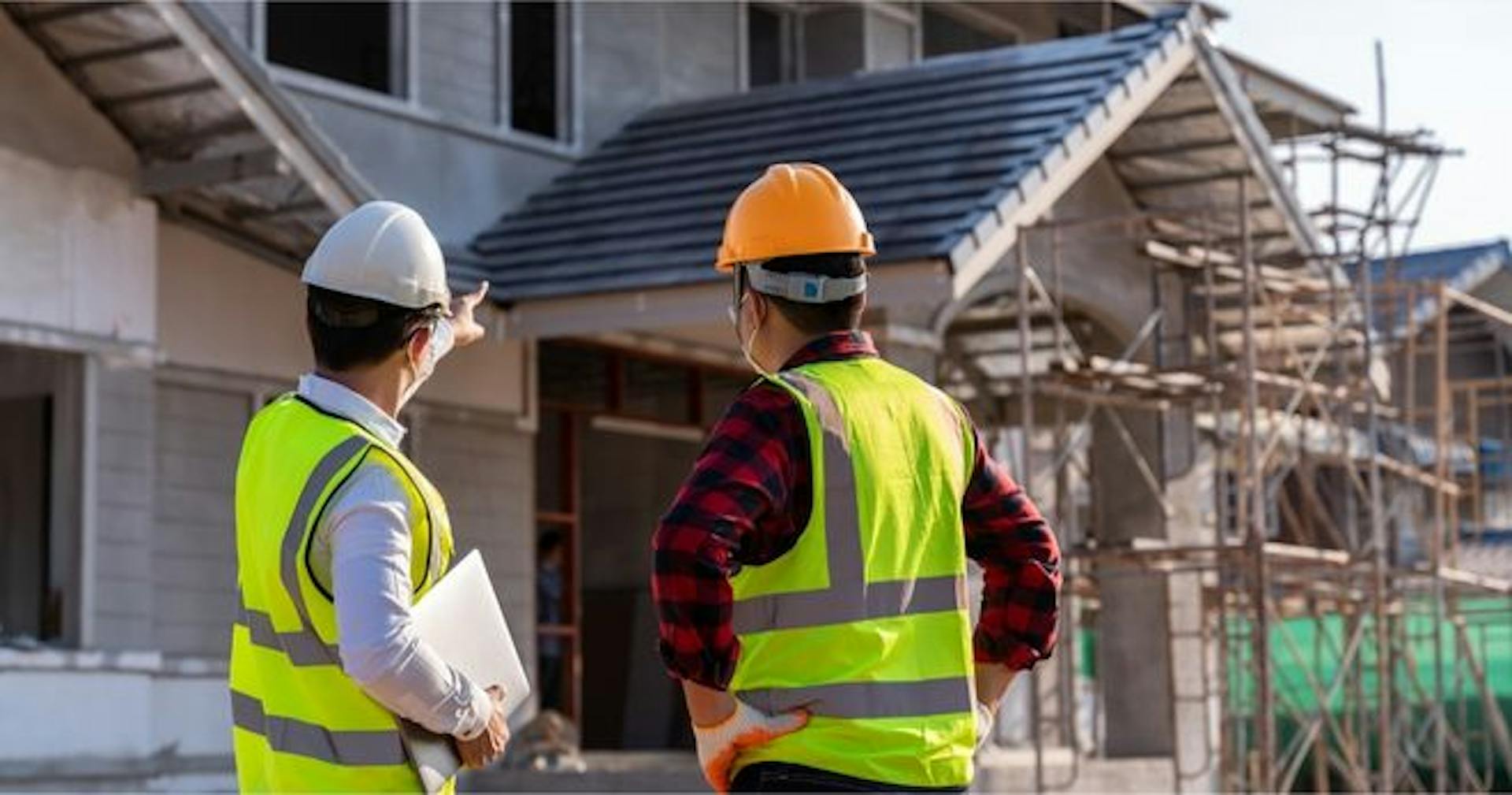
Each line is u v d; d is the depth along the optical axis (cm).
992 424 2459
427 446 1877
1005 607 502
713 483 446
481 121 2005
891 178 1805
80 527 1554
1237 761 2192
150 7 1451
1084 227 2097
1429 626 2675
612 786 1727
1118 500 2225
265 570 460
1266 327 2236
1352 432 2444
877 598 459
